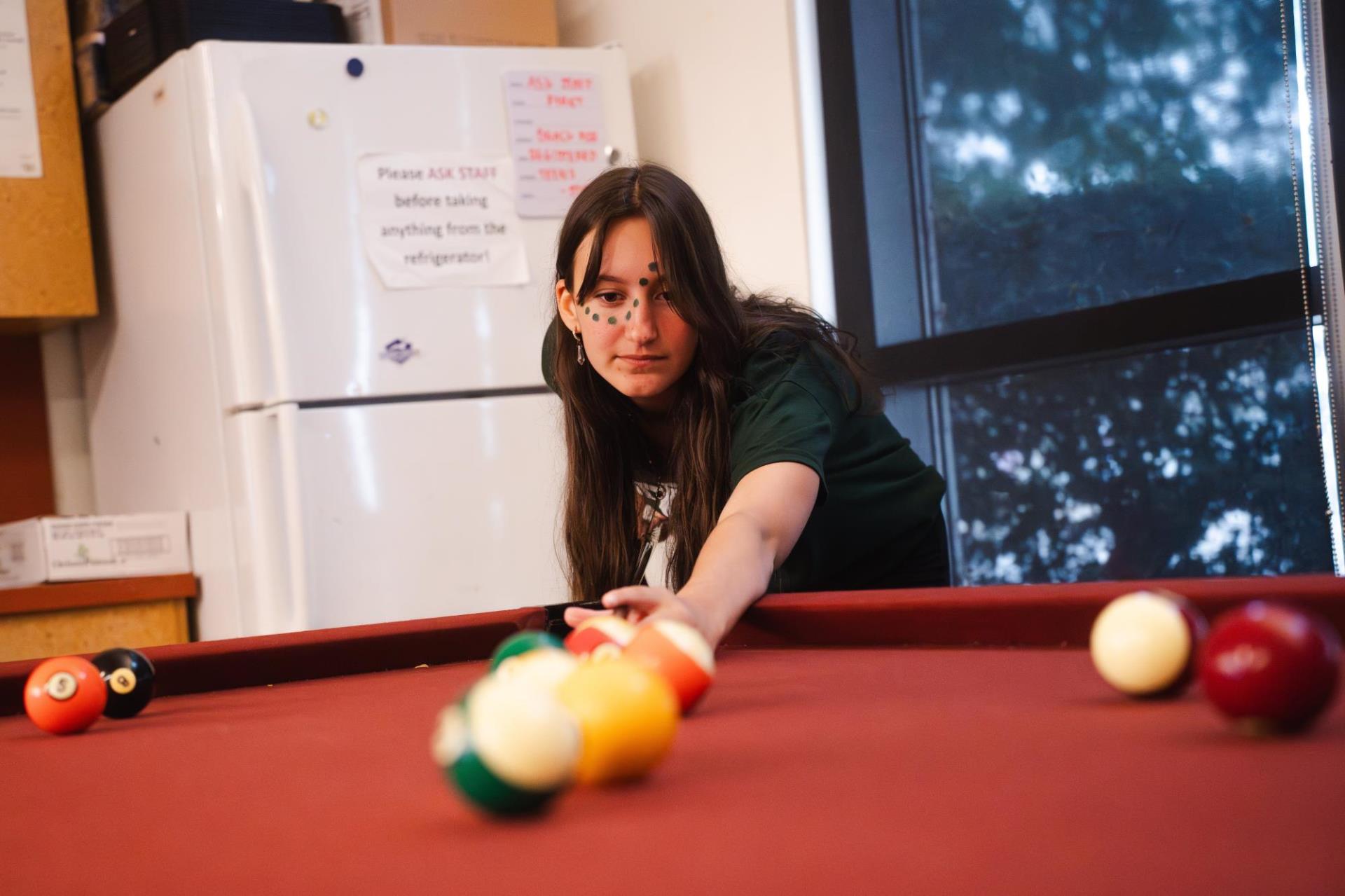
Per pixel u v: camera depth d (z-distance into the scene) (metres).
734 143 3.43
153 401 3.25
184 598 3.15
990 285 3.04
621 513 1.86
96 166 3.41
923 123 3.15
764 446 1.52
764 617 1.45
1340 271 2.39
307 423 2.80
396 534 2.87
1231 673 0.78
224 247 2.82
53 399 3.72
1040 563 2.95
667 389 1.71
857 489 1.77
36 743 1.17
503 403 2.97
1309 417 2.47
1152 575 2.75
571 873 0.61
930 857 0.60
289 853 0.69
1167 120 2.69
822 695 1.08
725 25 3.42
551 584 3.00
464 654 1.60
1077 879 0.55
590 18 3.86
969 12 3.05
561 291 1.75
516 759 0.67
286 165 2.82
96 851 0.74
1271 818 0.62
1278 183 2.50
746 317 1.71
